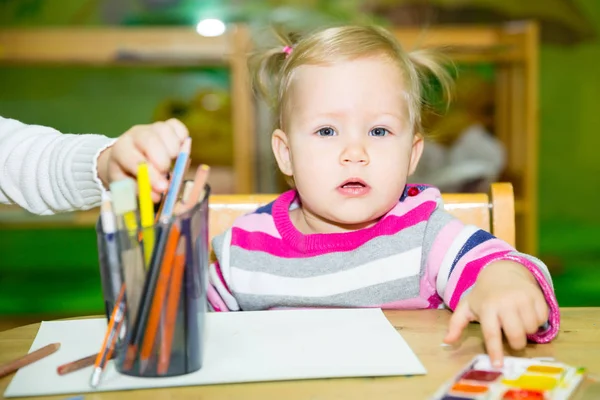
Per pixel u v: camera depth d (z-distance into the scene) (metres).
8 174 0.91
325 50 0.96
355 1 3.91
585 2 4.00
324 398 0.57
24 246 3.61
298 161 0.96
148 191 0.63
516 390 0.57
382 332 0.72
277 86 1.08
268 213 1.03
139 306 0.61
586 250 3.69
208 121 3.41
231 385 0.60
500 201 1.01
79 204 0.89
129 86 3.70
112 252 0.62
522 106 2.93
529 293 0.69
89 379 0.61
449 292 0.84
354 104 0.93
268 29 1.27
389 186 0.94
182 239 0.61
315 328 0.73
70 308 2.98
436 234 0.93
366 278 0.95
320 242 0.98
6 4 3.84
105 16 3.88
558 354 0.67
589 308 0.83
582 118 4.03
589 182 4.02
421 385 0.59
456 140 3.19
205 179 0.63
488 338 0.66
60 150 0.87
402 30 2.70
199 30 2.67
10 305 3.02
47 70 3.71
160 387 0.60
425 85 1.14
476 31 2.73
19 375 0.63
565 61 4.02
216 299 1.02
